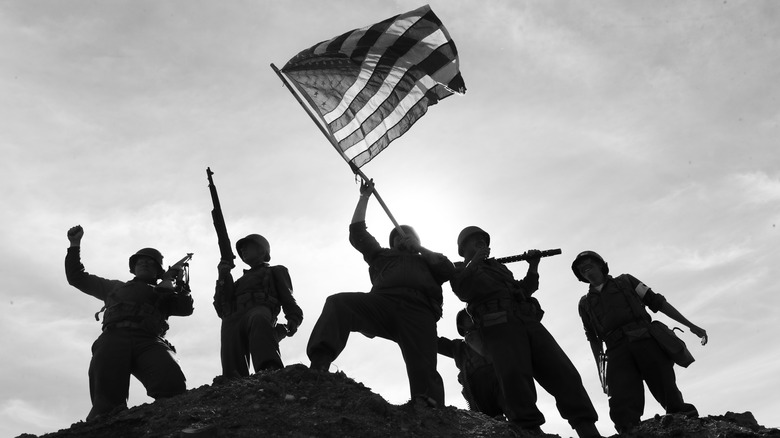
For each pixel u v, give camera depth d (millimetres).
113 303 11406
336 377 9961
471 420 10008
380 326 10438
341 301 10312
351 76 12781
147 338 11250
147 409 9664
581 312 11938
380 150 12484
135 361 11141
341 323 10180
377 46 12836
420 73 12742
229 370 10758
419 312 10477
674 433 10234
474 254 11609
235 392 9625
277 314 11180
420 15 12883
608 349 11539
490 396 11281
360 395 9617
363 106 12641
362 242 11133
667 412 11148
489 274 11086
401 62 12773
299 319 11195
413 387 10156
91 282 11992
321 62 12859
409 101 12703
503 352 10539
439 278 10898
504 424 9984
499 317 10750
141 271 11844
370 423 9070
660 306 11586
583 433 10391
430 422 9602
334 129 12492
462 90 12672
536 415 10289
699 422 10445
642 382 11383
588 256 12039
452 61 12727
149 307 11406
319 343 9961
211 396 9625
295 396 9469
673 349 11188
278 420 8906
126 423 9289
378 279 10750
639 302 11594
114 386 10898
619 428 11094
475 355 11430
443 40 12797
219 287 11102
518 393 10352
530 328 10789
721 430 10117
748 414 10922
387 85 12727
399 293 10508
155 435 8758
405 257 10867
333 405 9328
